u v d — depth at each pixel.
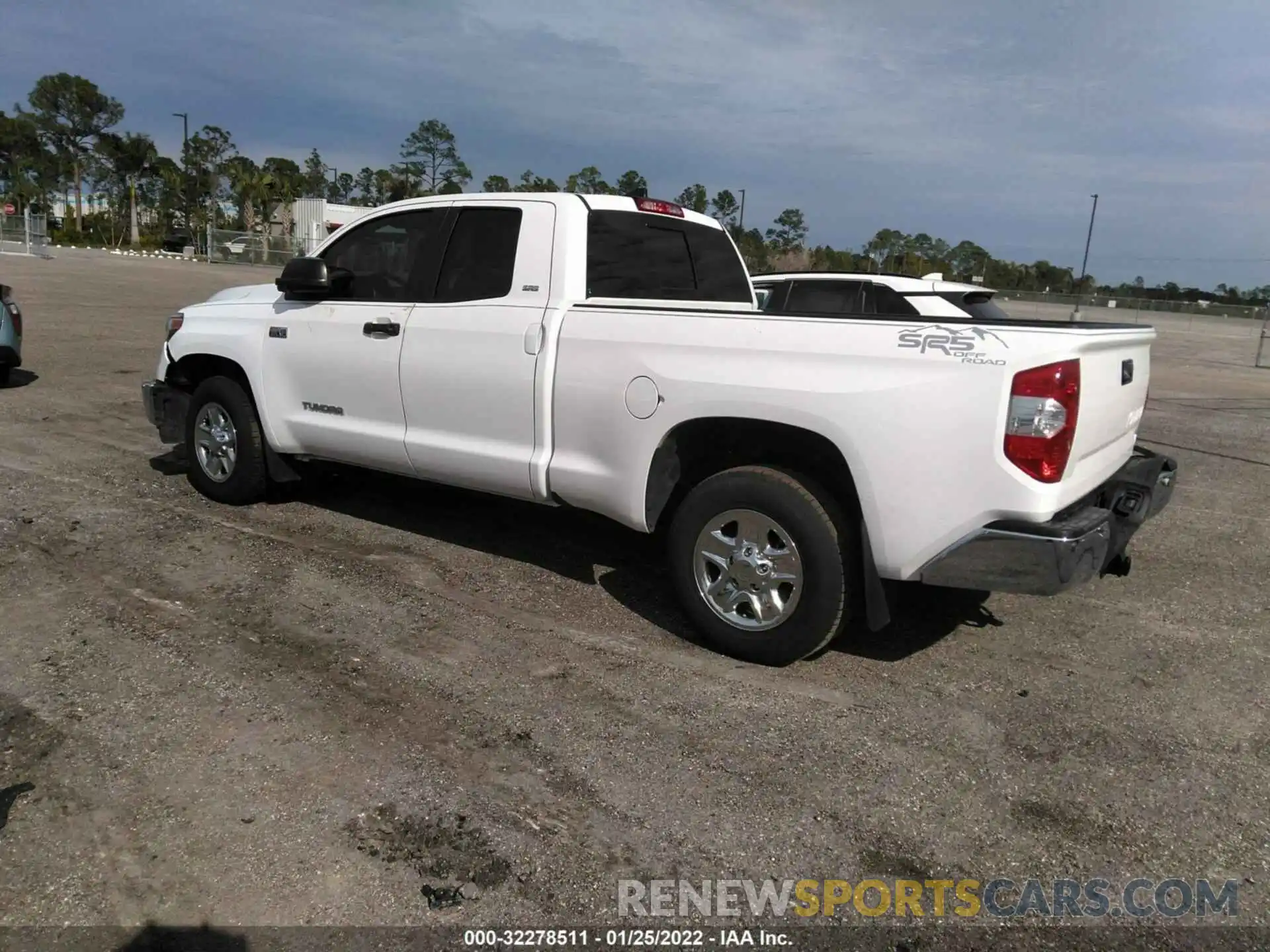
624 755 3.22
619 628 4.31
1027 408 3.24
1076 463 3.40
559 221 4.48
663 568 5.14
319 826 2.78
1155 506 4.31
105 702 3.42
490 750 3.22
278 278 5.17
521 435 4.49
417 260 4.95
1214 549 5.95
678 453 4.11
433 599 4.55
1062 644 4.34
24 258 36.41
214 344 5.74
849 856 2.75
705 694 3.69
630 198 4.95
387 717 3.41
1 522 5.31
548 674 3.81
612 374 4.11
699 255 5.42
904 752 3.31
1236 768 3.28
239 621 4.17
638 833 2.81
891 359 3.44
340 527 5.61
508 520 5.91
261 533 5.41
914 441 3.40
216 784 2.96
